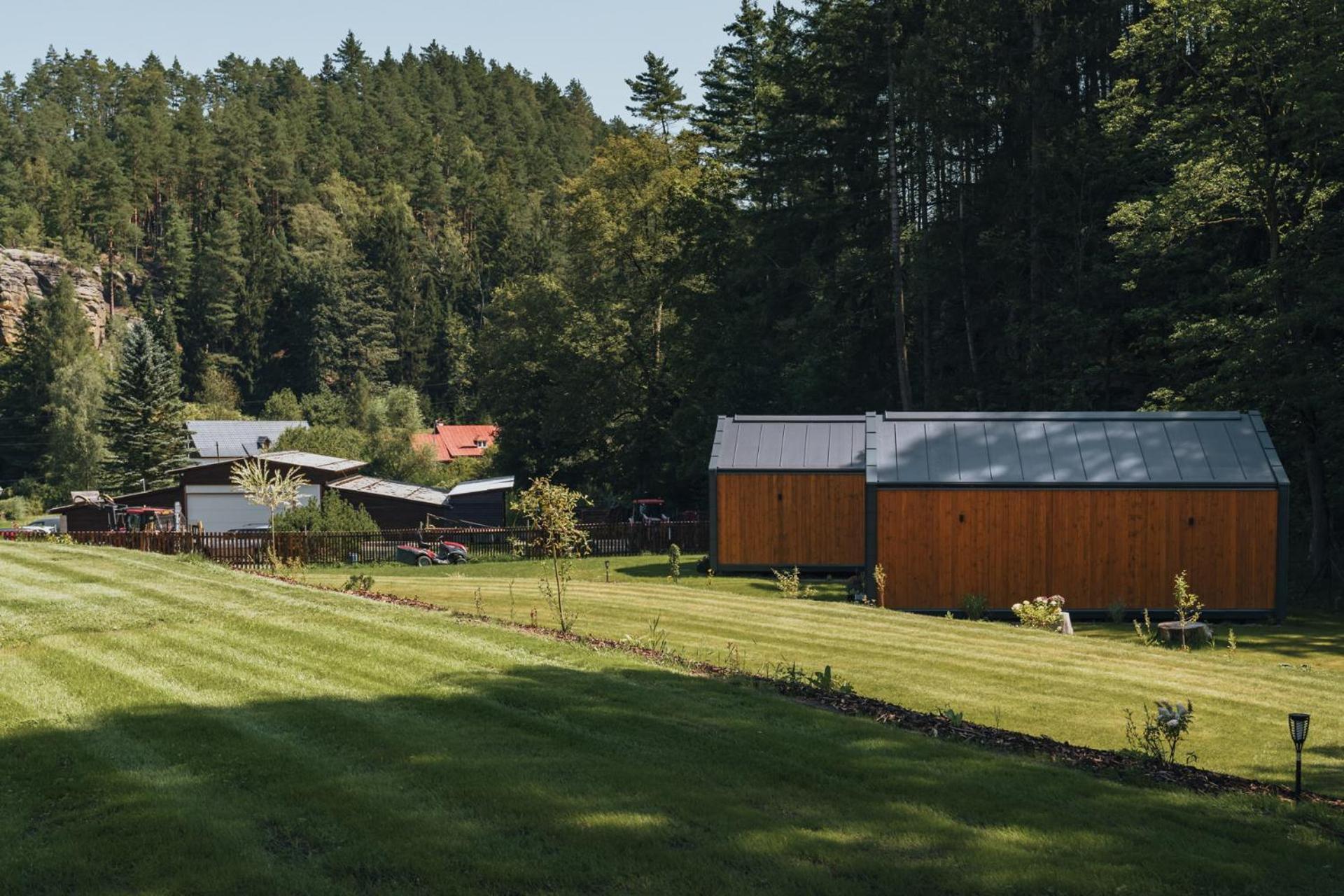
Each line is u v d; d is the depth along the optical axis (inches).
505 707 417.7
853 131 1748.3
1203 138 1199.6
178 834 289.4
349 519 1550.2
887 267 1700.3
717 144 2425.0
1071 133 1509.6
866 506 1013.2
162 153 6072.8
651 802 325.7
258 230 5211.6
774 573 1149.7
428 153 6624.0
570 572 1286.9
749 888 274.4
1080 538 996.6
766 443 1235.9
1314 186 1197.7
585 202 2306.8
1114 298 1523.1
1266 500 984.3
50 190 5777.6
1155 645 834.2
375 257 5462.6
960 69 1562.5
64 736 357.4
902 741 410.0
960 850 305.6
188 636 508.1
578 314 2305.6
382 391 4972.9
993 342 1724.9
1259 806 370.3
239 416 4343.0
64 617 537.0
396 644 513.0
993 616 1002.7
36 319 4109.3
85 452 3503.9
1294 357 1141.1
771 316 1891.0
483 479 2635.3
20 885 261.6
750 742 392.2
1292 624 984.9
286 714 392.2
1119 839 322.3
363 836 293.0
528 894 267.0
